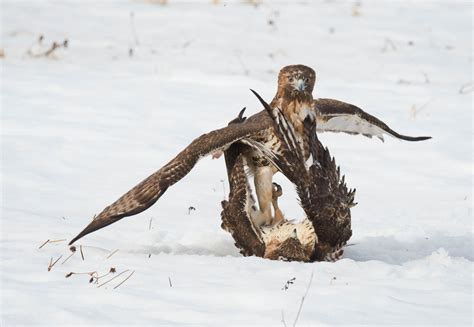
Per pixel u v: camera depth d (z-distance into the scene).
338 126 23.00
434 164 32.94
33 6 66.81
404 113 40.56
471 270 20.08
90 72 47.91
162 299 16.86
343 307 16.42
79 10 66.44
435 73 50.59
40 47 53.50
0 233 22.88
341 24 63.91
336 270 19.33
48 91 42.78
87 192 28.52
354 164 32.84
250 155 21.33
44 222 24.38
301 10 68.31
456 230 24.98
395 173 31.77
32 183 29.12
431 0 73.19
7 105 39.69
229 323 15.53
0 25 60.09
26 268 19.11
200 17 64.81
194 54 53.91
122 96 42.41
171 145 34.69
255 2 70.12
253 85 45.69
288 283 17.70
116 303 16.62
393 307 16.55
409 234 24.11
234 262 19.84
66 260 19.92
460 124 38.69
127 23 62.69
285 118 20.48
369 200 28.44
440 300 17.16
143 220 25.22
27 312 16.03
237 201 21.02
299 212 26.89
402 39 59.72
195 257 20.41
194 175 31.16
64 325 15.45
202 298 16.95
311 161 20.58
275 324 15.45
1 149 33.00
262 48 56.22
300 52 55.38
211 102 41.94
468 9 70.12
